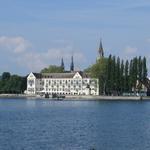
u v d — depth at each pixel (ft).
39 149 286.46
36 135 350.84
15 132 370.73
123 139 327.47
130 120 499.92
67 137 338.95
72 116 569.23
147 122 471.21
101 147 293.23
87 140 323.37
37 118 533.55
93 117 549.54
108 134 357.41
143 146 296.92
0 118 531.50
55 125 435.94
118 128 403.54
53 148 290.35
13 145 299.99
